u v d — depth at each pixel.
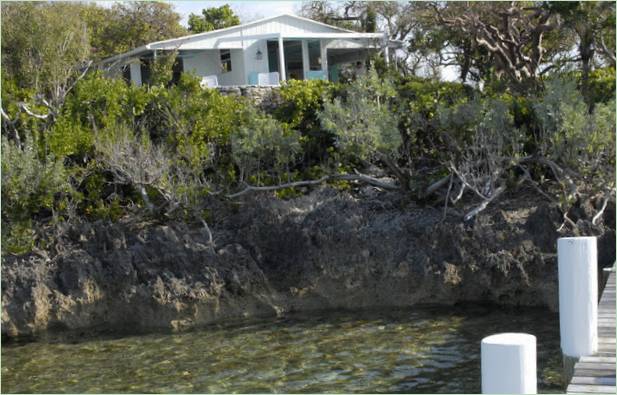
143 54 32.78
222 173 20.39
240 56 33.59
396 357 13.16
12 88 21.70
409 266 17.56
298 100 22.05
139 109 21.39
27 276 17.86
